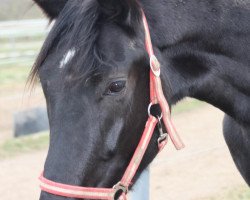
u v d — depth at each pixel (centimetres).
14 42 1797
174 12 300
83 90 252
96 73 252
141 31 275
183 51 302
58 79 256
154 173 695
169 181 668
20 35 1697
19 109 1055
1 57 1619
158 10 296
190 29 301
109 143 259
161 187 650
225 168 702
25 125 919
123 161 269
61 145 250
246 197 596
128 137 267
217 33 308
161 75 281
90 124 253
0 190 670
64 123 252
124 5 261
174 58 302
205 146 799
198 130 891
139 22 272
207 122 940
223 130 367
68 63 255
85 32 257
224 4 313
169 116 278
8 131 956
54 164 250
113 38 262
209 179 667
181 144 282
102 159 260
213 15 308
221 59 313
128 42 265
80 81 252
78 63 252
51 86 257
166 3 300
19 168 750
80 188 251
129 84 262
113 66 255
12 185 687
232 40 311
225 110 328
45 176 251
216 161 730
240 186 633
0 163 773
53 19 296
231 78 315
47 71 260
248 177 361
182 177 679
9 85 1325
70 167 250
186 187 646
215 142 816
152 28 292
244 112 321
